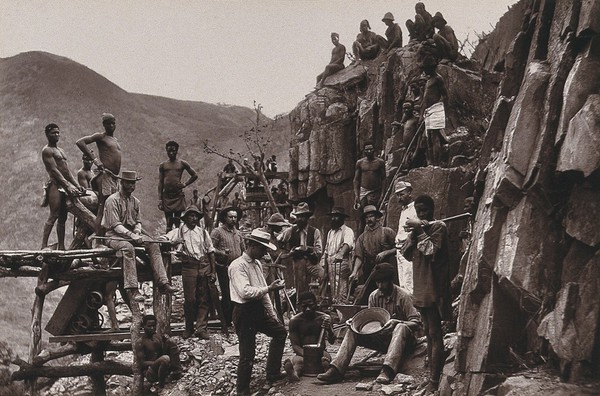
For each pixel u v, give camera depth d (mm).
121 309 18906
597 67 9117
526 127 9594
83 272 14750
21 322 29047
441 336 10680
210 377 13562
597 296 8672
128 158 51969
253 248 12336
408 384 11164
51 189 15305
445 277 10680
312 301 12664
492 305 9539
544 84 9617
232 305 15656
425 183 14984
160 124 55625
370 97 23969
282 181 27078
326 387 11719
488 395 9219
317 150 24500
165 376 13906
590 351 8547
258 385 12703
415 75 20625
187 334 14977
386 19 26562
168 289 14344
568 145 8930
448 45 18469
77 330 14766
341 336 13906
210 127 56281
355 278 14648
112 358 16281
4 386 14352
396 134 19344
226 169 25875
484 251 9727
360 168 18719
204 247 15219
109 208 14258
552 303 9109
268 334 12461
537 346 9219
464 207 14320
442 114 16141
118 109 54656
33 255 14398
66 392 15922
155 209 48781
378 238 14664
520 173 9492
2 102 52531
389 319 12133
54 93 52188
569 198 9102
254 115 59906
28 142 48875
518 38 10875
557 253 9211
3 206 43938
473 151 15672
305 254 15141
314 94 26641
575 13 9398
